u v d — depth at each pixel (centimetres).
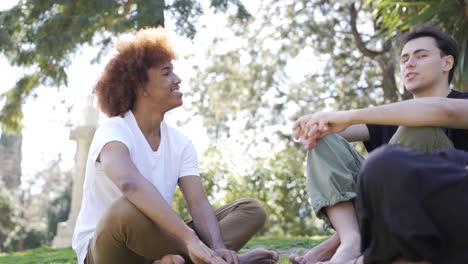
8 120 1021
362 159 255
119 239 235
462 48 646
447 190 154
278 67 1323
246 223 270
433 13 646
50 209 2280
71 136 1038
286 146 1316
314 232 944
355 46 1323
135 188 231
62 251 646
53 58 960
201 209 268
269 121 1320
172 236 238
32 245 2191
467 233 153
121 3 923
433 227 154
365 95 1332
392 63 1194
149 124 267
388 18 745
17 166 2314
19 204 2302
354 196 238
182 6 847
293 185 950
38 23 922
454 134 256
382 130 280
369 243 166
